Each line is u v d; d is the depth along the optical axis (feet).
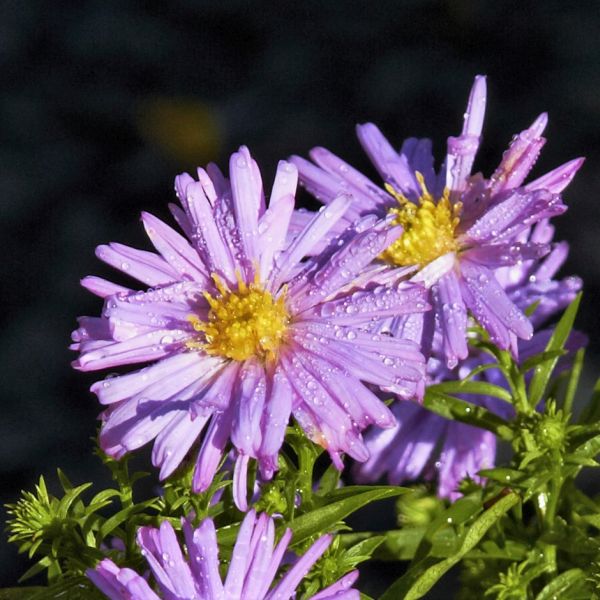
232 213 1.01
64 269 2.29
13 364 2.15
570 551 1.04
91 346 0.98
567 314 1.05
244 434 0.95
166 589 0.93
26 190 2.44
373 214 1.05
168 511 0.99
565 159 2.25
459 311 1.01
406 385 0.97
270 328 0.99
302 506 0.99
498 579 1.06
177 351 0.99
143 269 1.00
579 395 1.72
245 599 0.94
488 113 2.39
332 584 0.96
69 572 0.99
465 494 1.05
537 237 1.14
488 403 1.12
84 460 1.98
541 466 1.03
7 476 1.97
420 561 1.02
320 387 0.97
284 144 2.41
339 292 1.00
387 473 1.17
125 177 2.44
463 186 1.06
